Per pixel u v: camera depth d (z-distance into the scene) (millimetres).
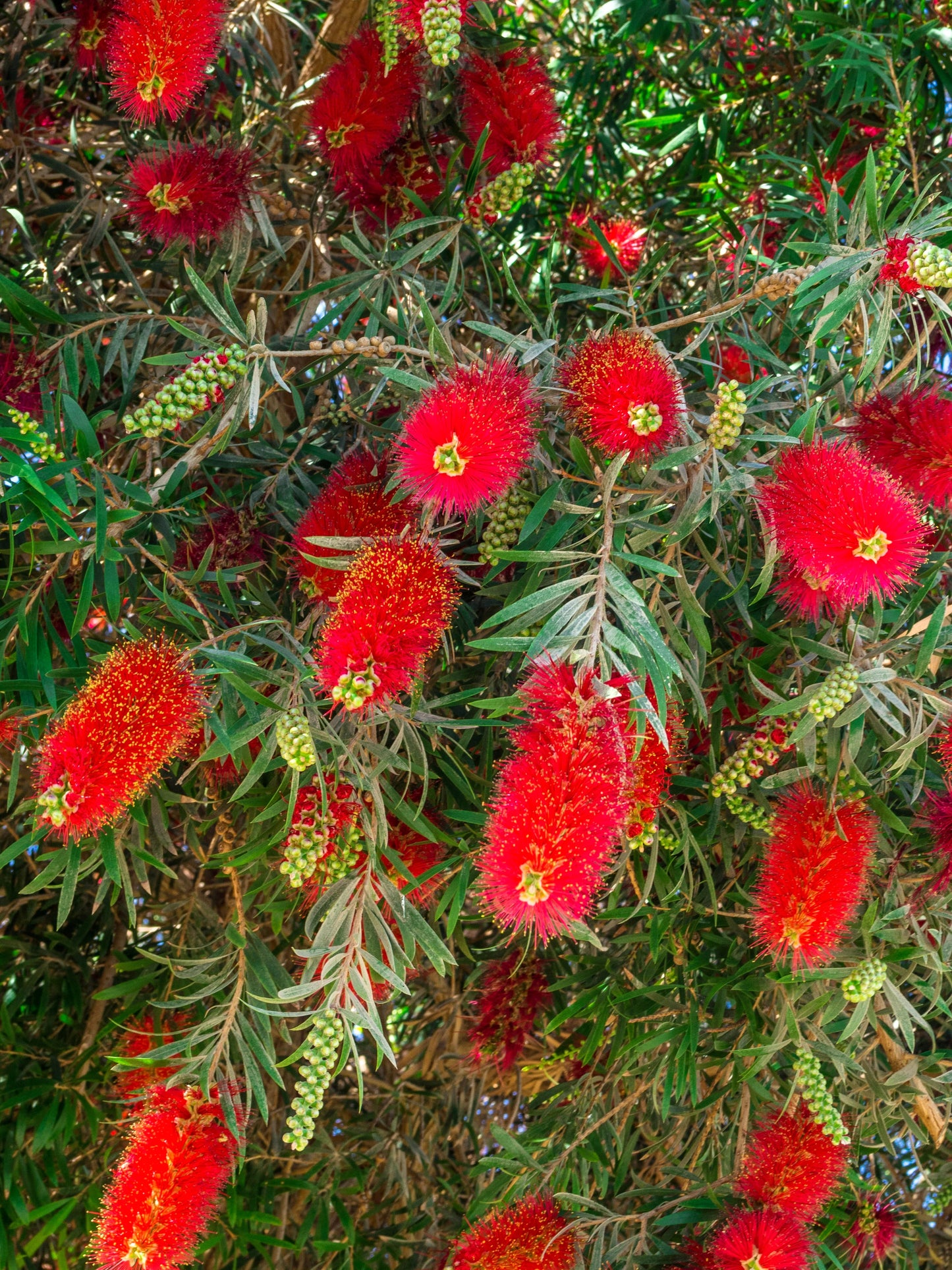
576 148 1130
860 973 755
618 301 800
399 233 811
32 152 956
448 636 792
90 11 906
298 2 1168
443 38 679
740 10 1078
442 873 773
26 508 704
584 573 709
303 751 679
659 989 817
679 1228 859
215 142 884
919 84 980
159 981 929
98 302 897
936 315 721
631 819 694
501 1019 933
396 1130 1031
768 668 766
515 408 637
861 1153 900
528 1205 803
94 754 630
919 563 638
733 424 654
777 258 924
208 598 785
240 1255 954
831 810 714
